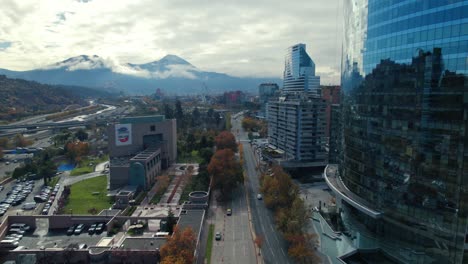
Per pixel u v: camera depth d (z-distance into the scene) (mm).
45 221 125812
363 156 101062
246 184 170250
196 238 96750
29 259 95875
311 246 95000
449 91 71062
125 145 191375
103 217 119688
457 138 70000
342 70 125500
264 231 115000
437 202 75062
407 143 82312
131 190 150375
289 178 139125
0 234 109125
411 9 79438
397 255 86750
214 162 152750
